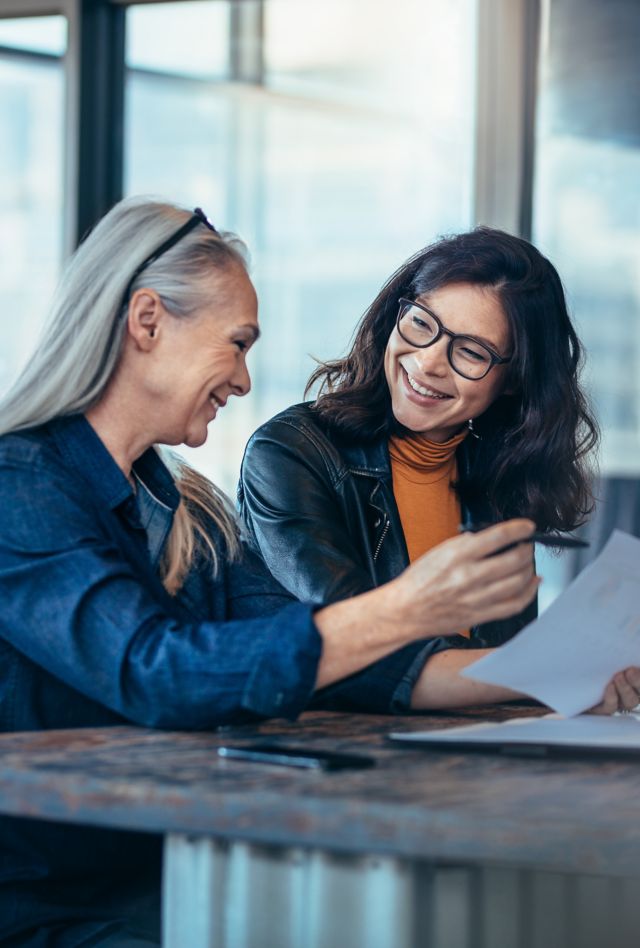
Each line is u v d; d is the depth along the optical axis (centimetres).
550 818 96
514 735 128
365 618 129
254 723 142
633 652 143
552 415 208
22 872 138
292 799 100
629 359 358
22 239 410
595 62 358
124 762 114
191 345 146
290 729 140
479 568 126
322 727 143
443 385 196
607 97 358
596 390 358
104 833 142
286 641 128
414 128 373
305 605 132
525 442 209
